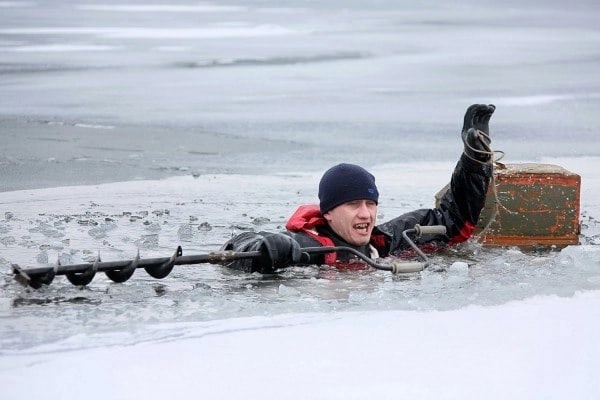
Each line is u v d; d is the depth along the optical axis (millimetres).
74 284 17469
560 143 39906
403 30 100000
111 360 13953
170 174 32656
